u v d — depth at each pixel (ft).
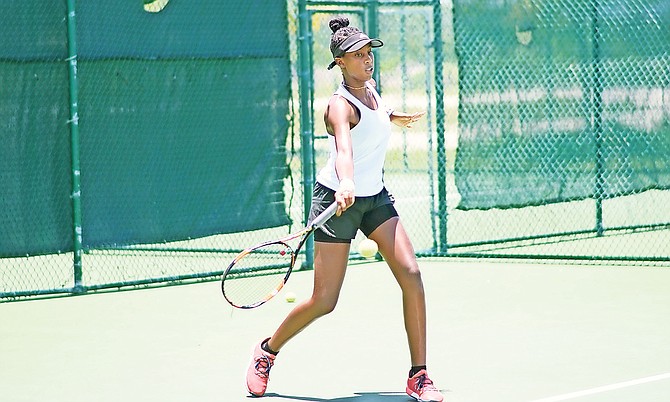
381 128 44.50
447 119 164.14
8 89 75.97
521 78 88.58
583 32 89.56
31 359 55.77
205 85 83.41
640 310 64.08
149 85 81.15
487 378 48.91
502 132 88.07
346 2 86.74
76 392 48.70
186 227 83.15
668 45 89.71
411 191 136.36
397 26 152.35
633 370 49.78
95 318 66.44
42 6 76.33
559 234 90.84
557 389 46.65
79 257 76.23
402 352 54.75
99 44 78.69
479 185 87.30
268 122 86.17
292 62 95.91
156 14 81.20
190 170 83.05
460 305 67.00
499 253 87.30
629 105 90.58
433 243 90.58
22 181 76.18
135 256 92.22
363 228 45.75
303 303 45.65
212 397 46.98
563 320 61.72
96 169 78.54
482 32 87.25
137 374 51.78
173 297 73.15
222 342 58.49
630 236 95.71
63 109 77.00
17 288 80.07
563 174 90.33
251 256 87.97
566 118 90.02
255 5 85.20
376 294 71.77
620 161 91.25
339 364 52.49
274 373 51.01
